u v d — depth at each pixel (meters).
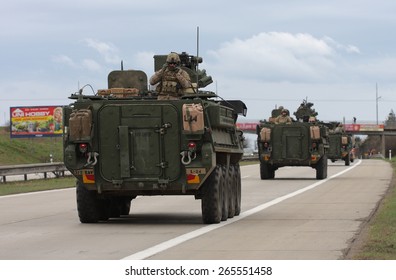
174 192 31.44
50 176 85.69
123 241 25.73
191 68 35.25
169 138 30.66
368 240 24.86
